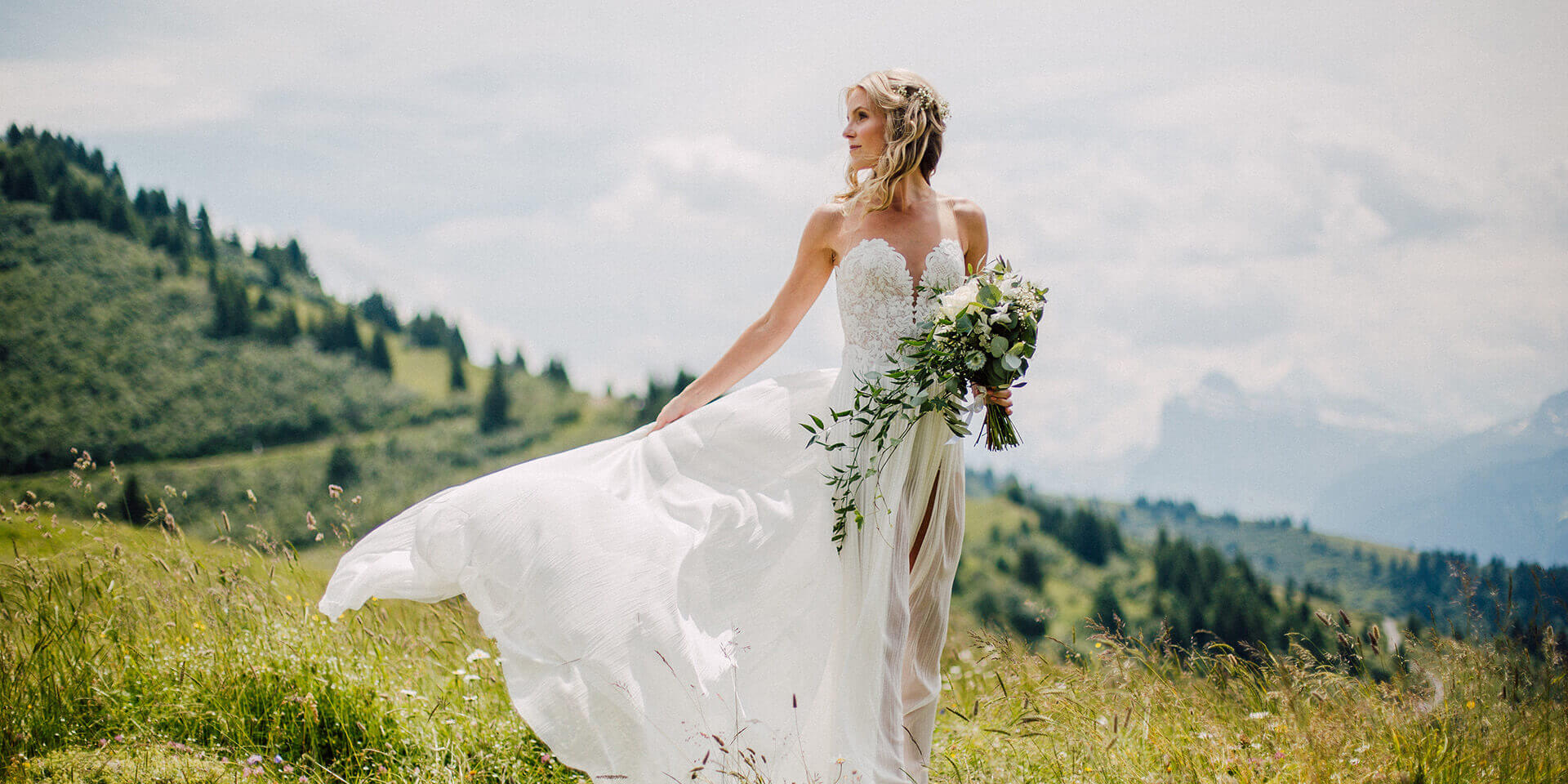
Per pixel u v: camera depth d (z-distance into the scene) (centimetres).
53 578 405
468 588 328
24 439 11112
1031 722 353
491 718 386
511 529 326
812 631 327
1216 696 404
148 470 11000
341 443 11806
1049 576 8269
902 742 323
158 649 396
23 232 12988
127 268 13000
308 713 358
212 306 12669
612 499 340
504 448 12131
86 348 12125
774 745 308
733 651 318
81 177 13612
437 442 12150
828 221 366
